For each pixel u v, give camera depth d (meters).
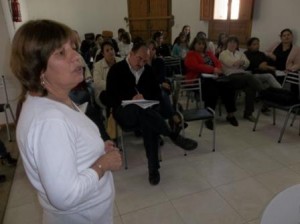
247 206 1.81
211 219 1.70
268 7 4.29
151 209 1.81
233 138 2.85
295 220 0.81
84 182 0.66
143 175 2.21
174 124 2.56
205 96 3.25
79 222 0.78
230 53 3.60
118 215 1.76
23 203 1.90
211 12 5.63
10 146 2.79
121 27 7.29
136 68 2.31
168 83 3.16
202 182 2.09
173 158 2.46
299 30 3.83
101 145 0.78
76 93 2.40
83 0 6.95
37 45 0.63
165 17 7.00
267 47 4.43
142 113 2.02
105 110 2.70
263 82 3.50
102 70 2.94
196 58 3.43
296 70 3.45
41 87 0.67
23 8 5.86
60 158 0.61
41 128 0.61
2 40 3.02
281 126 3.13
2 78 3.02
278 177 2.13
